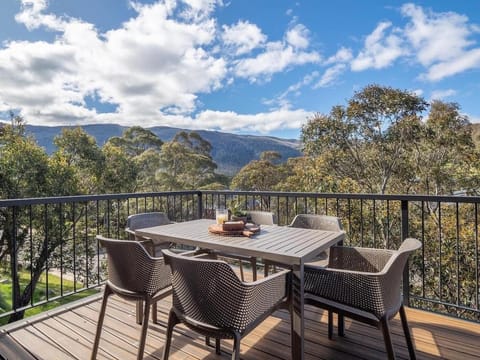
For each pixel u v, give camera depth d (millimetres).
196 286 1415
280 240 1907
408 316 2387
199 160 21703
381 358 1830
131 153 21734
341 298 1607
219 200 3773
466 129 10695
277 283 1560
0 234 8883
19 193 9812
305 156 12953
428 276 7742
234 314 1370
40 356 1896
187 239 1967
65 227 10297
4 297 8953
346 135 12070
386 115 11570
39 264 9383
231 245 1780
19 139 10789
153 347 1982
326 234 2096
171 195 3588
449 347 1951
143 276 1734
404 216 2559
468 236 7547
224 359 1842
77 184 11680
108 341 2059
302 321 1560
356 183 11484
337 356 1853
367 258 1998
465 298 7418
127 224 2680
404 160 11430
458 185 10656
